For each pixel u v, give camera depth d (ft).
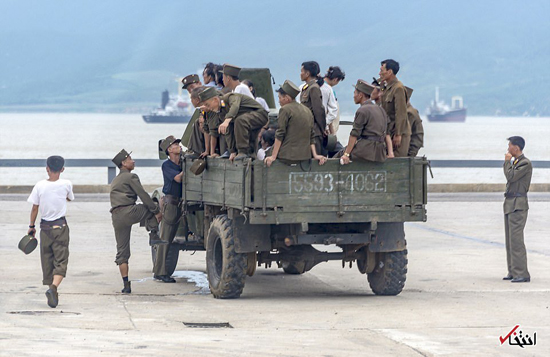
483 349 91.15
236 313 115.96
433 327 104.78
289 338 96.89
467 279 154.20
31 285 140.77
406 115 129.70
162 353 87.35
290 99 120.88
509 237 151.64
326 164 122.83
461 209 293.23
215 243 133.18
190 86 152.66
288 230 127.65
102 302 125.70
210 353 87.76
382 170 125.18
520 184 150.61
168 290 141.08
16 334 97.14
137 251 192.03
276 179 120.88
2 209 276.21
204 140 145.89
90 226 233.35
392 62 129.08
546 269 166.30
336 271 166.91
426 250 195.11
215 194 132.77
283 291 141.90
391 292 134.41
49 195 121.19
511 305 123.75
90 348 89.40
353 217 124.16
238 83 141.59
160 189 161.07
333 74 146.51
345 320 110.11
